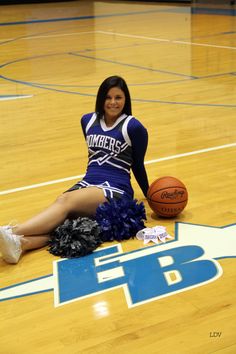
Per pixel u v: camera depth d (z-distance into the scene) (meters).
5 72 10.13
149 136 6.09
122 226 3.70
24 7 22.67
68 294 3.07
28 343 2.64
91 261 3.44
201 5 21.33
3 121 6.88
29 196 4.54
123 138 3.94
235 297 2.98
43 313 2.89
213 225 3.88
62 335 2.70
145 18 18.62
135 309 2.90
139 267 3.34
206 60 10.70
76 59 11.30
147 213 4.12
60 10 21.66
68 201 3.73
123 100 3.94
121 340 2.63
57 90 8.54
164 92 8.18
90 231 3.56
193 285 3.12
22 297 3.06
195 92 8.15
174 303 2.94
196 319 2.78
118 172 3.97
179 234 3.75
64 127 6.56
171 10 20.59
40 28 16.67
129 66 10.38
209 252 3.49
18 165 5.32
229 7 20.20
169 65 10.34
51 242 3.62
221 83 8.69
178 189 3.92
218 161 5.24
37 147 5.86
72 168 5.19
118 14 20.08
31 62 11.10
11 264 3.45
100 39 14.10
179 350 2.54
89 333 2.70
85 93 8.27
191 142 5.85
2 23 17.98
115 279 3.21
